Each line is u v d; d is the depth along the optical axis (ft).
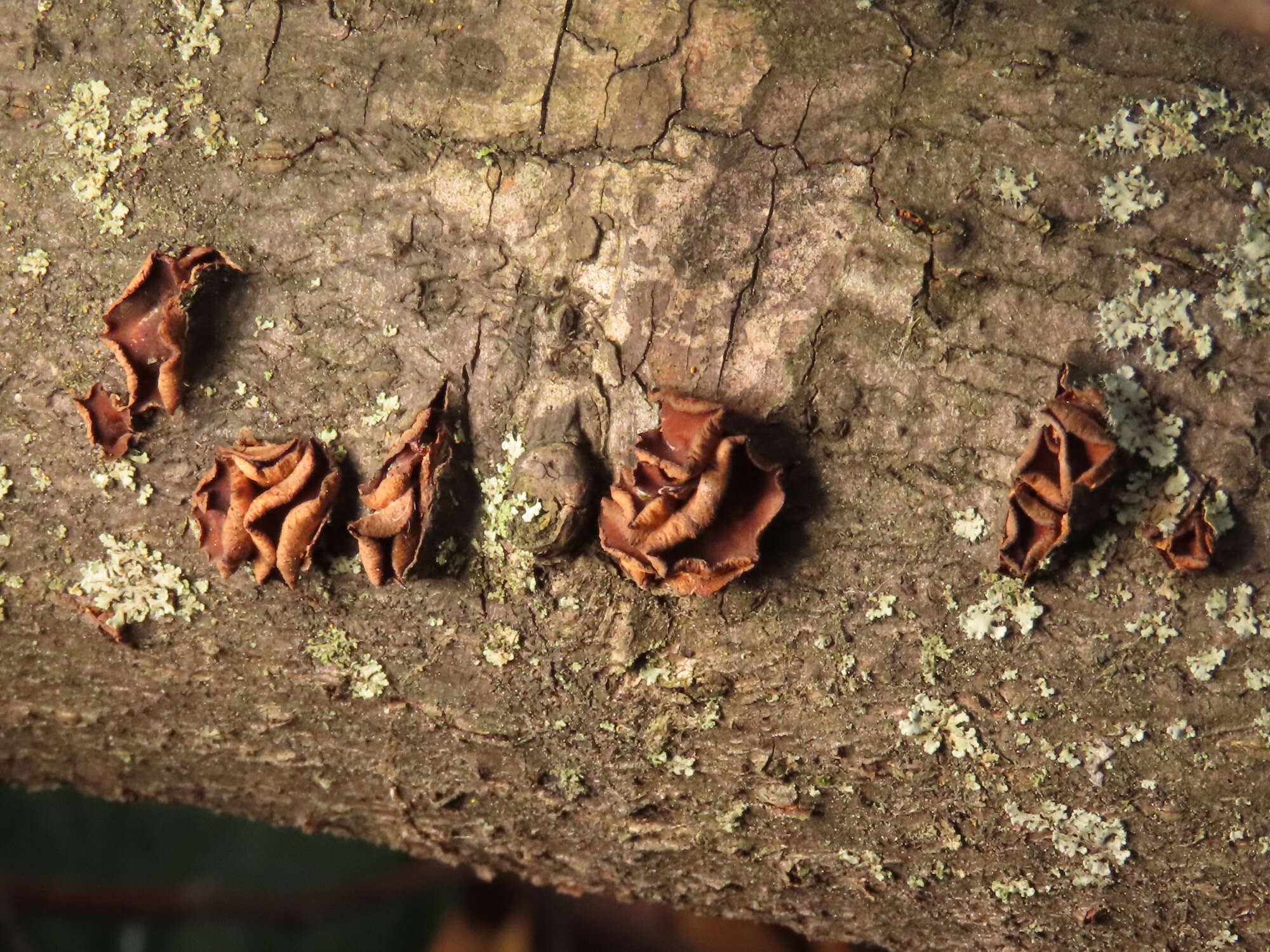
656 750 1.01
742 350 0.99
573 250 0.99
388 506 0.99
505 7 0.99
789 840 1.02
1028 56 0.98
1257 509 0.97
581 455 0.99
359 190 1.00
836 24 0.99
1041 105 0.98
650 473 0.98
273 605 1.01
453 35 1.00
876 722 1.00
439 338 1.00
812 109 0.99
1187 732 0.98
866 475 0.99
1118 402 0.97
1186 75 0.98
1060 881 1.01
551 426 0.99
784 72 0.99
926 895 1.02
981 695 0.99
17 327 1.01
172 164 1.00
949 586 0.99
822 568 0.99
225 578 1.01
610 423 0.99
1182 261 0.98
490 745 1.02
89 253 1.01
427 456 0.99
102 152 1.00
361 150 1.00
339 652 1.02
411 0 1.00
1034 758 0.99
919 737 1.00
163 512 1.01
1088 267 0.98
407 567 0.99
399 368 1.00
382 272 1.00
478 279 0.99
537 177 0.99
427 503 0.99
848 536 0.99
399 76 1.00
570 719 1.01
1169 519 0.97
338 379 1.00
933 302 0.98
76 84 1.01
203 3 1.00
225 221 1.00
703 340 0.99
